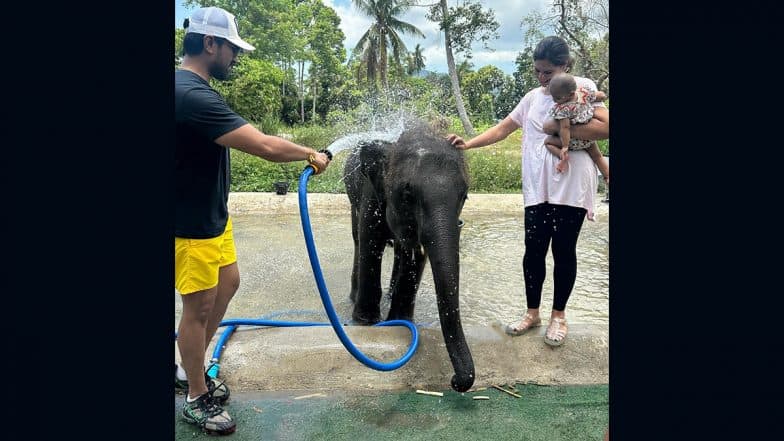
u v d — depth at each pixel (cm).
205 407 298
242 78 2341
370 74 3238
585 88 348
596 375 361
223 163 297
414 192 322
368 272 427
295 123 3575
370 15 3077
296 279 601
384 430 298
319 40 4141
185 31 288
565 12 1594
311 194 1077
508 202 1062
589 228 871
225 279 322
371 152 374
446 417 312
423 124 375
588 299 535
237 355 361
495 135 398
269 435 294
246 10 3562
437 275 303
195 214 278
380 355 362
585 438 290
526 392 343
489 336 382
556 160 352
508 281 594
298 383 348
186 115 263
